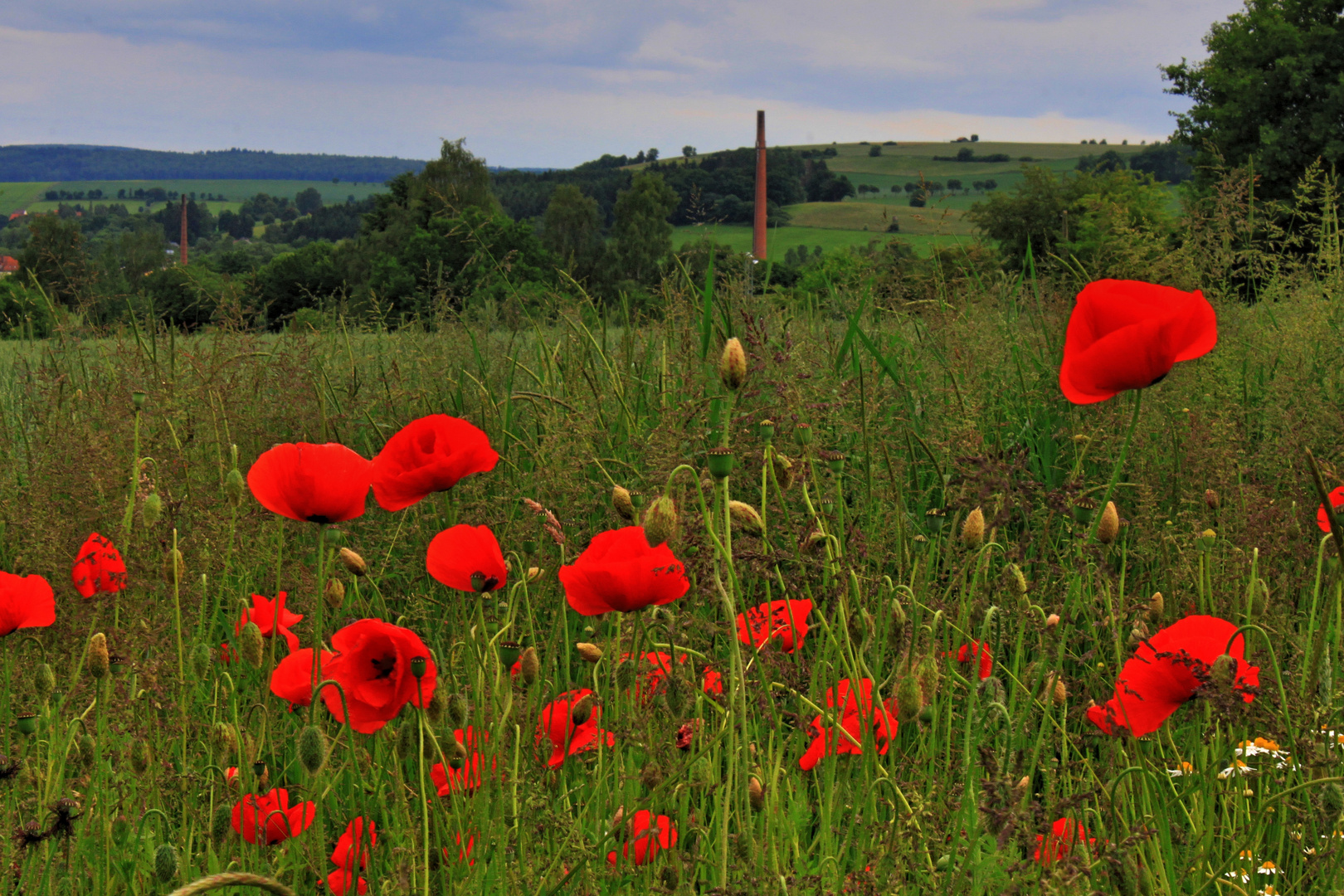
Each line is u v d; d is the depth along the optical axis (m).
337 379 4.66
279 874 1.78
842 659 1.88
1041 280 5.57
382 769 2.05
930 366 4.37
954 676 1.93
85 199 119.38
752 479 2.24
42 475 3.15
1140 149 86.00
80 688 2.05
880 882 1.52
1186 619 1.70
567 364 4.27
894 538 2.68
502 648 1.92
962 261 5.59
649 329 4.66
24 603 2.02
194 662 2.07
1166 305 1.62
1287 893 1.75
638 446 3.09
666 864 1.70
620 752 1.92
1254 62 33.97
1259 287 4.98
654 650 2.07
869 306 5.01
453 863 1.76
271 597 2.70
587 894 1.66
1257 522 2.49
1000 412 4.03
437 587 2.82
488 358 4.93
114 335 4.74
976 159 92.44
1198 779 1.88
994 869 1.50
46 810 1.83
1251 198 5.11
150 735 1.99
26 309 5.65
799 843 1.89
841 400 2.95
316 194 84.38
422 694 1.73
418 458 1.99
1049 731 2.06
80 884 1.79
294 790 2.09
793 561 1.85
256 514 2.58
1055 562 2.36
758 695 1.87
